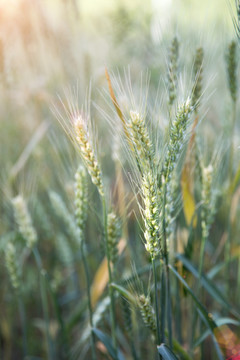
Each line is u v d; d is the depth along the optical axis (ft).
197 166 2.70
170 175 2.33
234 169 3.22
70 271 3.54
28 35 3.81
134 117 2.24
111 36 4.94
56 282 3.53
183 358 2.72
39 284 3.67
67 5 3.89
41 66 4.01
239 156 3.18
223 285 3.35
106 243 2.44
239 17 2.39
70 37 3.93
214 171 2.69
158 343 2.34
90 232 3.37
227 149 2.96
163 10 3.58
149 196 2.22
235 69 2.75
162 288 2.41
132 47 4.86
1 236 3.35
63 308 3.75
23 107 3.94
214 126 3.61
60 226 3.66
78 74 3.73
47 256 3.75
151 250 2.26
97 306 3.05
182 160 2.59
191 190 2.69
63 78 3.74
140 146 2.24
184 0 3.12
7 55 3.57
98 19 5.30
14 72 3.75
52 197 3.17
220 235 3.47
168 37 2.73
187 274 2.73
